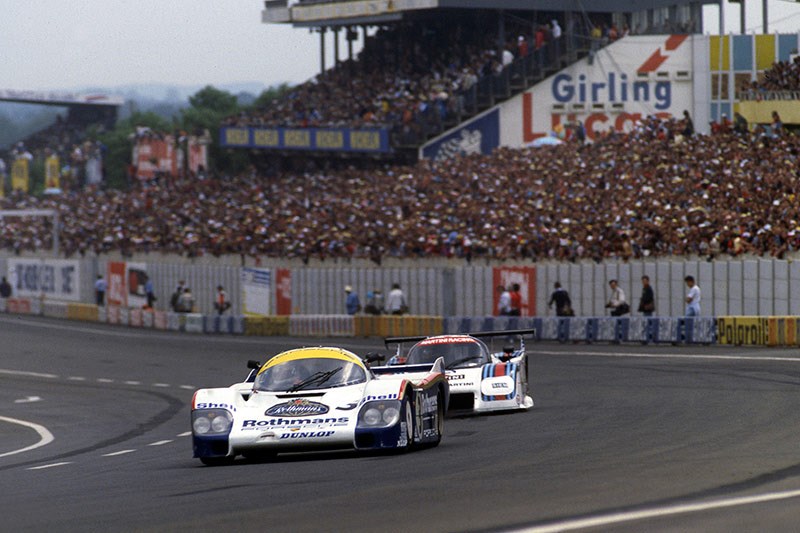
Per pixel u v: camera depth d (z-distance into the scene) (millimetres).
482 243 142875
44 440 67062
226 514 29469
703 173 135375
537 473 35156
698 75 192250
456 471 36812
